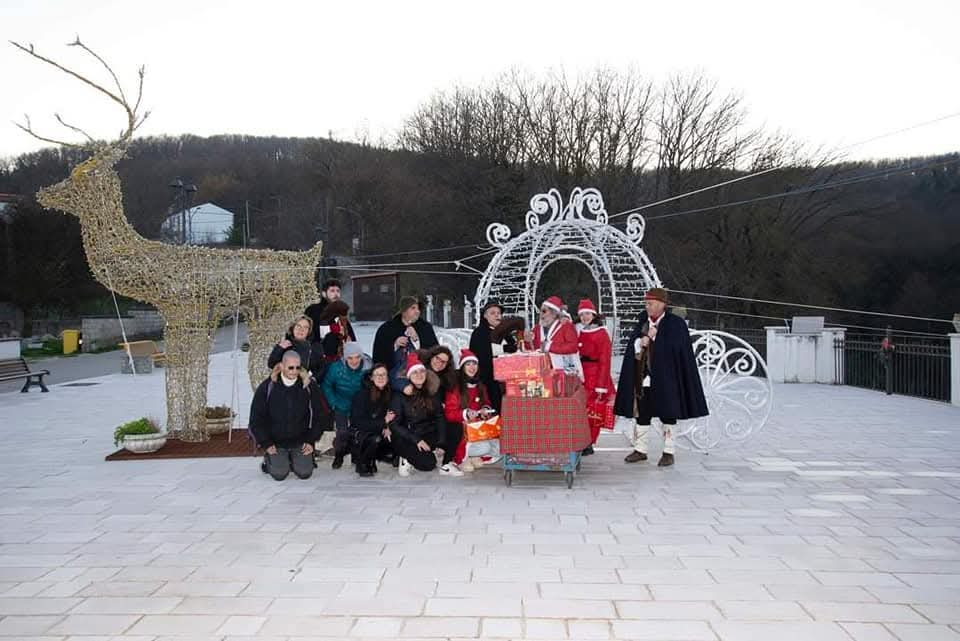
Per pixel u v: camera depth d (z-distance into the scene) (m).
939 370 12.98
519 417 6.57
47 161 46.12
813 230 30.81
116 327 33.56
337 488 6.69
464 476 7.16
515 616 3.85
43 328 35.47
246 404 12.45
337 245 45.03
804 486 6.62
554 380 6.96
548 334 7.62
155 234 43.00
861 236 30.52
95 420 11.09
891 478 6.91
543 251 10.44
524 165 36.50
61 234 33.97
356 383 7.38
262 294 8.81
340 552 4.89
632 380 7.45
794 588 4.21
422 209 40.16
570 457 6.56
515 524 5.51
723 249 29.98
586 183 34.16
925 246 29.41
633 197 33.44
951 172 29.83
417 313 7.96
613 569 4.52
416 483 6.88
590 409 7.61
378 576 4.43
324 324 8.12
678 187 31.95
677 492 6.45
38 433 9.84
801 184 30.09
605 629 3.69
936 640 3.56
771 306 28.94
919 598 4.07
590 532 5.29
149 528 5.46
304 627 3.74
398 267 38.78
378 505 6.09
